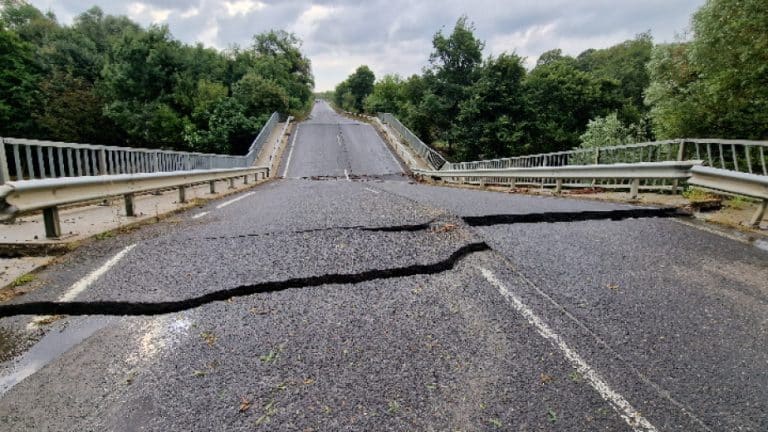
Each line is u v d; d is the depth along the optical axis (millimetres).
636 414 2262
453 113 45812
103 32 66438
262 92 44812
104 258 4465
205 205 8812
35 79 40312
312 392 2398
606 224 6004
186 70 45250
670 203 7023
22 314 3328
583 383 2504
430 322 3186
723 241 5086
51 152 6145
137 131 39906
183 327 3096
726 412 2281
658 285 3834
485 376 2562
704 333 3035
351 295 3625
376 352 2789
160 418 2197
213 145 37062
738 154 14555
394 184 16891
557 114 44438
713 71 14523
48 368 2623
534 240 5195
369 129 45188
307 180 22672
